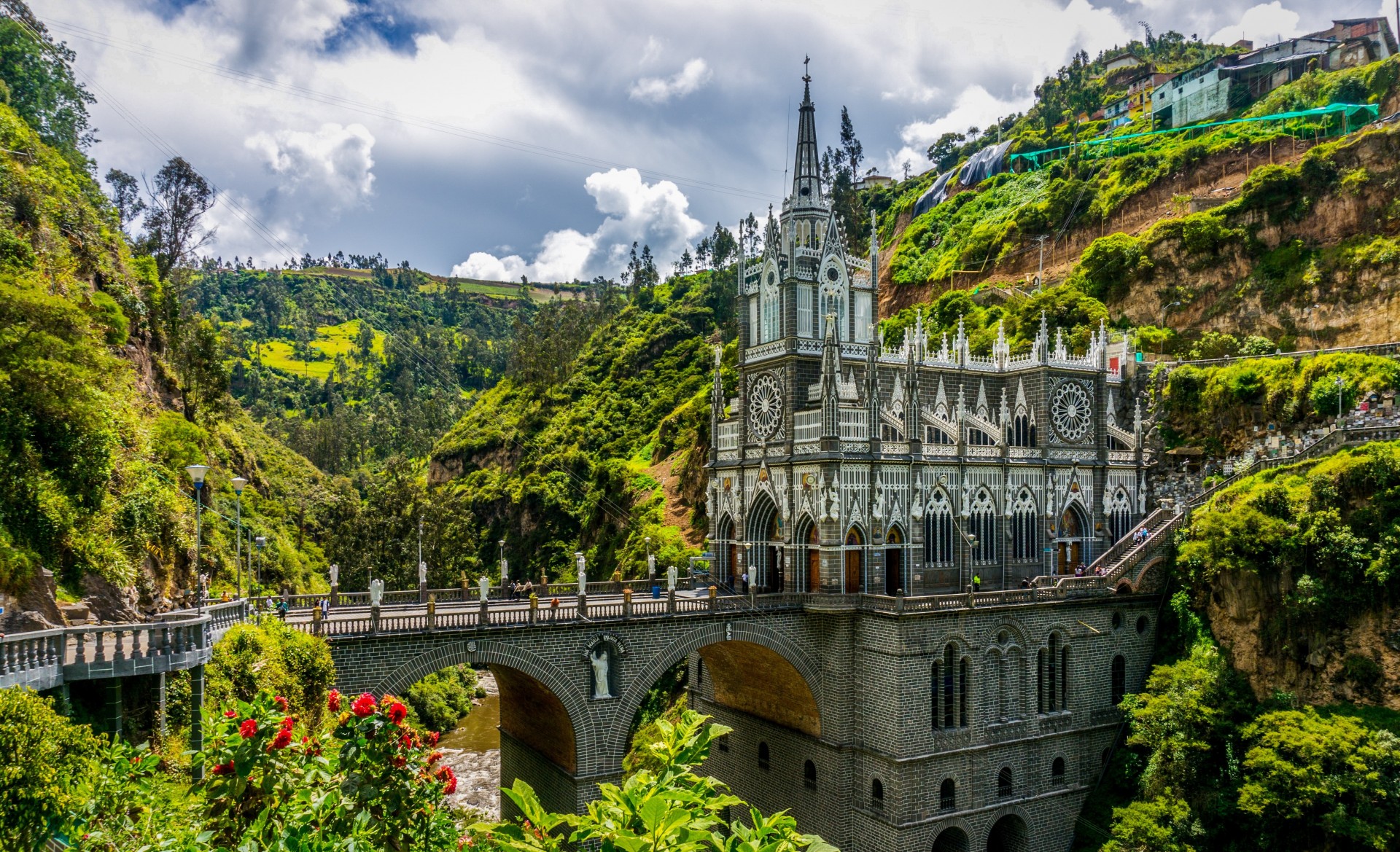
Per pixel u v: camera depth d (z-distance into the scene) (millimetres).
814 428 65000
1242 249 98812
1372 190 91312
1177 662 64812
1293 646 59000
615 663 56344
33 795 20641
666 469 141000
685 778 15164
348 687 48688
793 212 72062
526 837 14820
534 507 155875
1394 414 67812
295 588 98062
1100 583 67438
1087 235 126188
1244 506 63750
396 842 19047
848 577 64688
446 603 63375
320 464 198125
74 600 42219
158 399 75625
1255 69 144625
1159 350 98688
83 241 66000
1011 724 63344
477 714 106188
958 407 69375
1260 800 51875
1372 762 49625
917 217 174500
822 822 63188
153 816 18031
